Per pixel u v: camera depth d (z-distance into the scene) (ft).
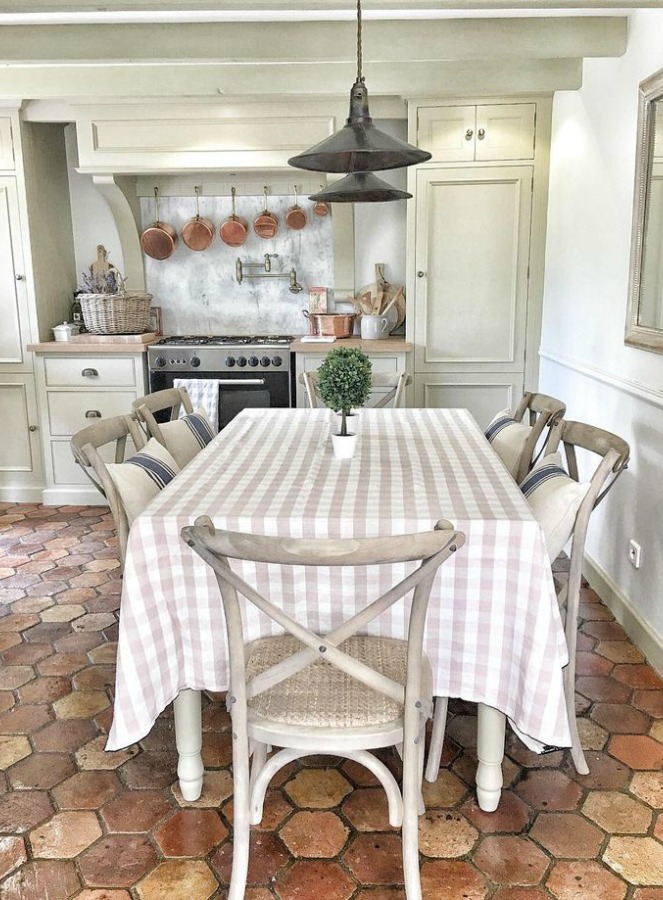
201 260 15.61
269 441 8.53
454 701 8.10
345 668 4.77
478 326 13.70
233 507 5.89
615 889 5.49
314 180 15.03
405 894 5.31
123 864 5.76
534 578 5.34
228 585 4.67
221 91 11.36
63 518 14.02
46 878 5.63
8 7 7.55
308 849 5.92
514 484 6.55
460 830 6.08
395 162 8.15
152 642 5.61
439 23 9.57
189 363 14.05
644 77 8.89
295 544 4.28
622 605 9.48
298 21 9.55
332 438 7.72
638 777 6.73
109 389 14.21
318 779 6.80
